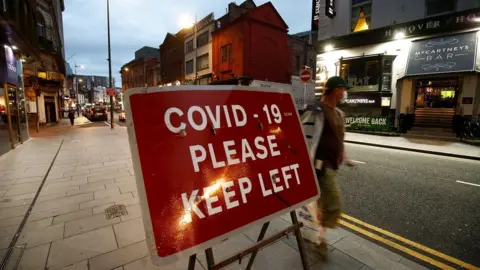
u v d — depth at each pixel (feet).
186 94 4.72
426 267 8.23
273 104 6.19
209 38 88.33
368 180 17.35
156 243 3.82
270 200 5.37
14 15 34.06
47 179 16.40
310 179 6.35
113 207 11.93
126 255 8.18
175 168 4.27
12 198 13.04
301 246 5.85
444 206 12.98
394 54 41.24
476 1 33.65
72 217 10.85
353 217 11.75
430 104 46.70
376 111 44.39
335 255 8.21
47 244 8.73
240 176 5.04
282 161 5.89
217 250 8.46
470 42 34.04
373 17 43.14
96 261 7.84
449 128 38.34
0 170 18.69
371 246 9.21
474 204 13.23
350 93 46.32
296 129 6.52
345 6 46.57
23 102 34.27
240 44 73.05
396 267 7.67
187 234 4.10
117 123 79.20
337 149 7.86
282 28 80.18
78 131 49.85
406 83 40.50
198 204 4.35
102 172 18.17
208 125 4.86
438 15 36.01
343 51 47.57
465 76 35.29
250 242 8.96
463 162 23.07
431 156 25.80
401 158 24.71
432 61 36.78
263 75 76.84
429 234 10.25
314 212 8.21
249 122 5.53
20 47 29.30
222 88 5.27
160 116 4.32
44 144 31.76
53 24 78.23
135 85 171.63
